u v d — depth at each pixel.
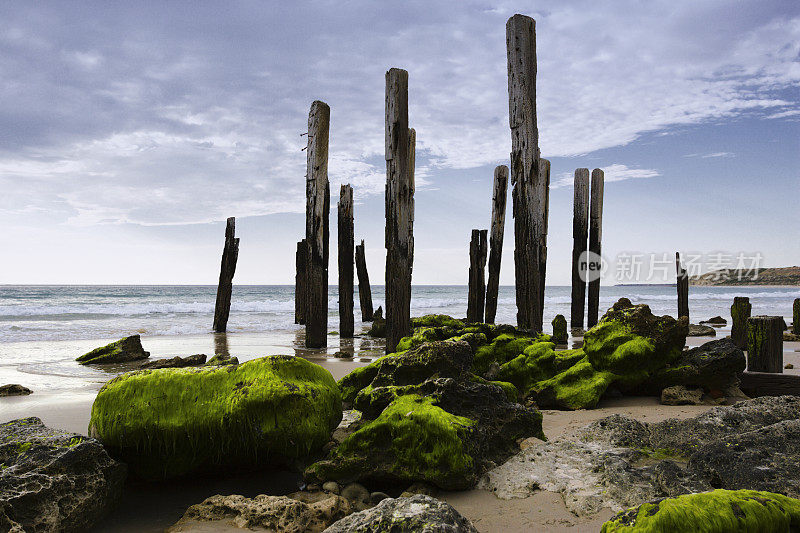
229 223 19.14
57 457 3.67
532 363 7.73
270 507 3.65
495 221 16.84
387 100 10.18
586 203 18.61
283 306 34.44
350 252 17.28
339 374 9.55
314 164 13.55
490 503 3.87
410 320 10.23
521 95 9.34
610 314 7.93
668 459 4.07
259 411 4.16
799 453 3.64
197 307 30.77
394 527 2.90
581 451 4.53
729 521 2.41
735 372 7.11
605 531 2.63
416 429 4.27
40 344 15.09
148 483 4.52
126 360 11.84
